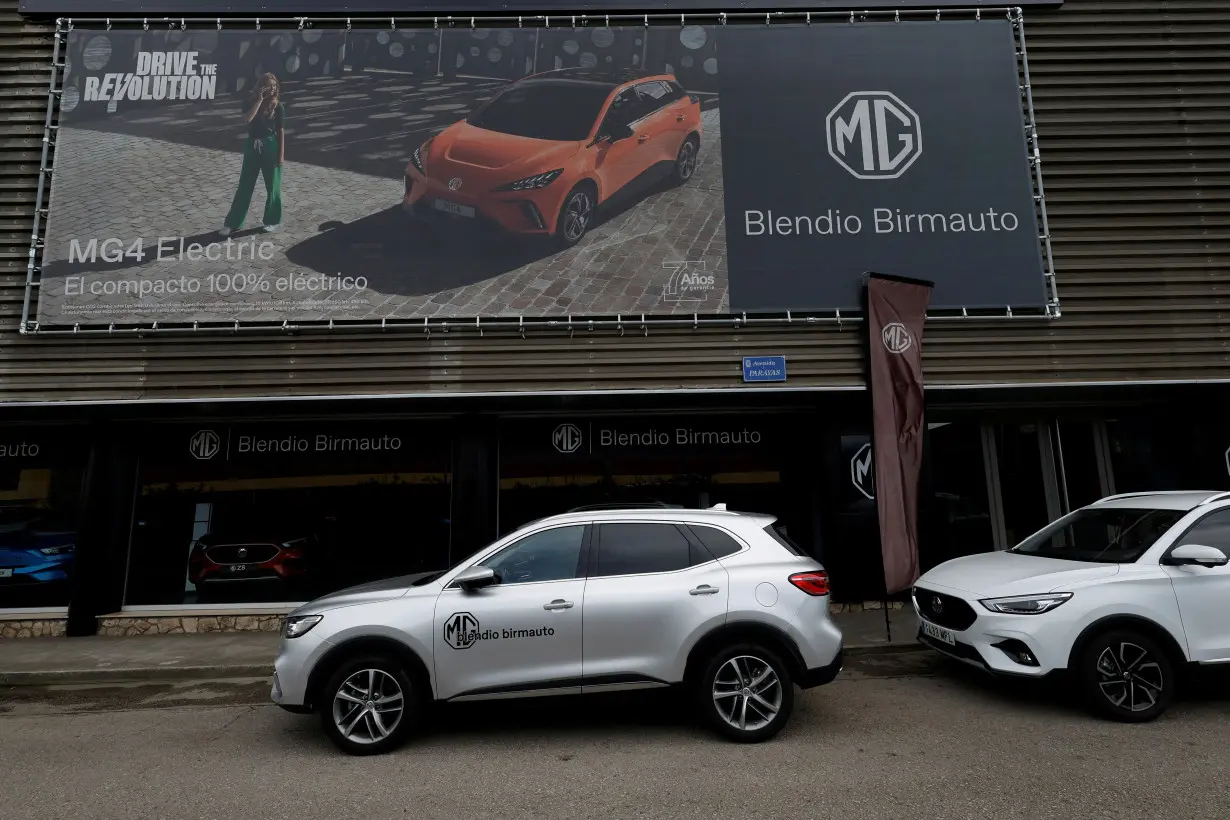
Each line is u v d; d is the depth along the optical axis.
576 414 10.31
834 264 10.02
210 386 9.53
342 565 10.12
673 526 5.55
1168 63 10.70
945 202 10.22
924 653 7.83
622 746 5.26
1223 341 10.12
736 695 5.26
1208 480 10.23
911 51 10.56
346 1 10.32
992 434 10.83
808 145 10.27
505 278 9.83
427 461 10.34
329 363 9.63
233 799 4.48
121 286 9.66
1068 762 4.79
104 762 5.22
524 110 10.14
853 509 10.05
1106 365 9.99
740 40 10.46
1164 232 10.35
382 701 5.19
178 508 10.11
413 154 10.05
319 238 9.86
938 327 10.00
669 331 9.85
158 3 10.28
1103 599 5.60
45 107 10.11
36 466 9.95
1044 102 10.62
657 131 10.20
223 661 8.02
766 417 10.65
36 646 8.86
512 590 5.26
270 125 10.09
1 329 9.59
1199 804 4.14
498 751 5.20
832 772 4.70
